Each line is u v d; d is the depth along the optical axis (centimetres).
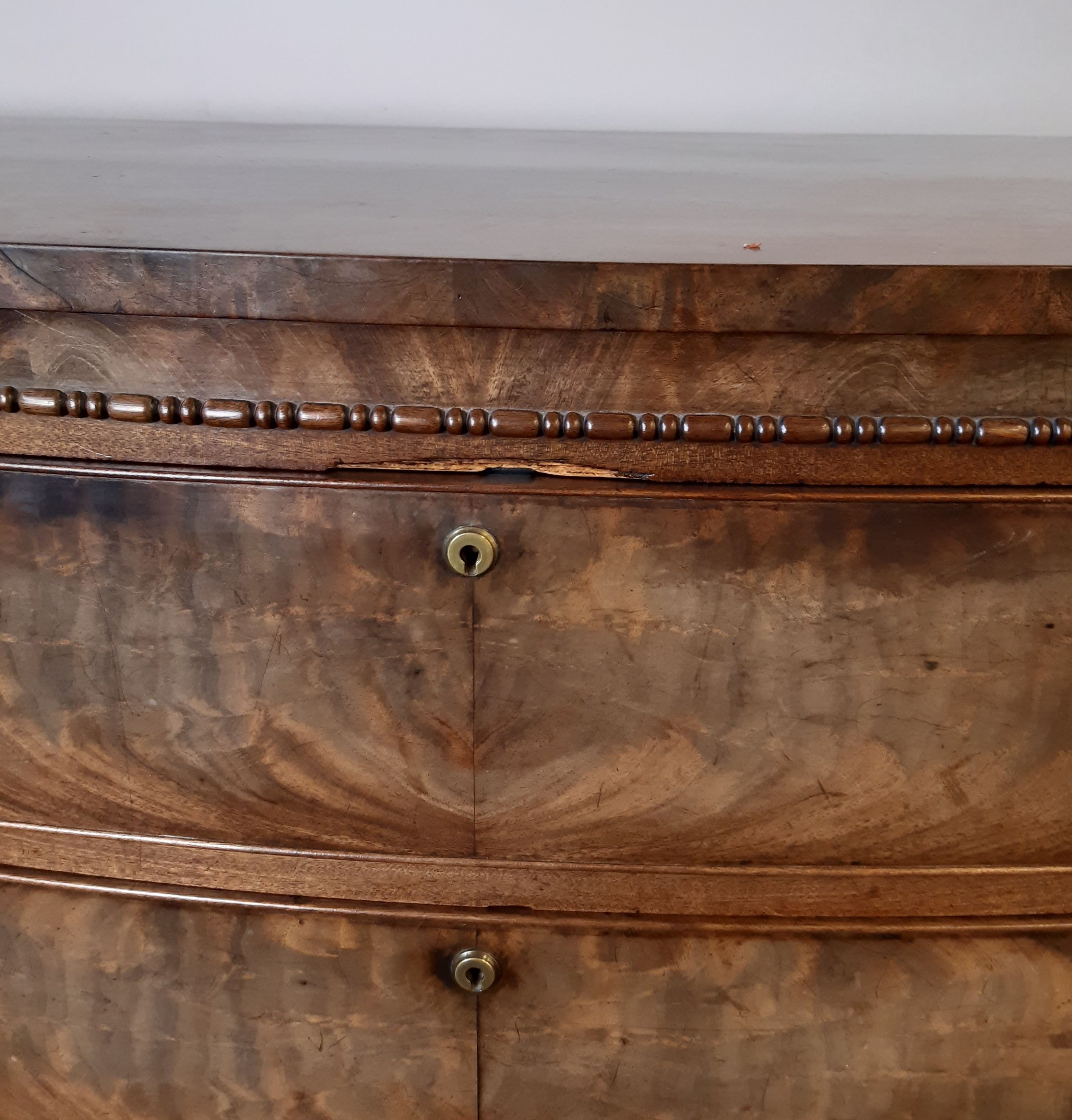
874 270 46
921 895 58
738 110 124
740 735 55
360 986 62
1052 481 51
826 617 53
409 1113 65
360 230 55
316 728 56
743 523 51
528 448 51
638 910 59
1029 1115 62
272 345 50
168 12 120
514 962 61
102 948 62
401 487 51
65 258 48
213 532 53
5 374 51
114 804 59
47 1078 66
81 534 54
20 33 121
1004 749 55
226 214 60
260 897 60
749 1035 61
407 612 54
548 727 56
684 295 47
